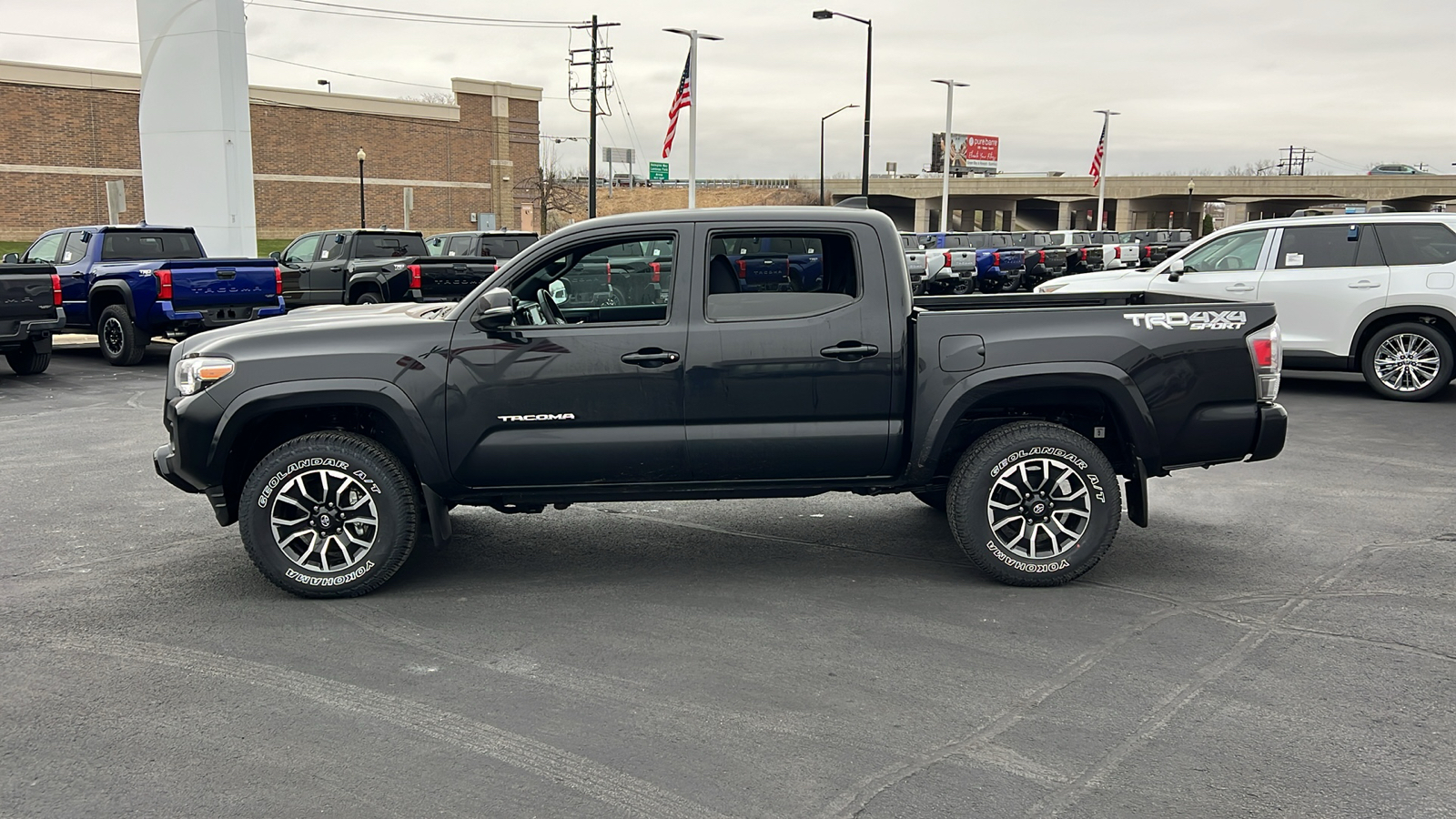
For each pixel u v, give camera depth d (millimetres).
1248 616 5094
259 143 53531
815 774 3572
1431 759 3666
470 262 18797
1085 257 29578
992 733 3867
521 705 4133
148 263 14656
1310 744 3773
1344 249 11633
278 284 15750
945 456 5758
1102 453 5469
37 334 13492
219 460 5324
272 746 3795
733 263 5363
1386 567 5859
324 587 5371
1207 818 3291
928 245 35844
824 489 5555
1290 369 13203
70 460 8812
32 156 45812
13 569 5918
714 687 4293
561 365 5289
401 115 59281
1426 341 11352
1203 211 116062
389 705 4137
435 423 5305
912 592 5488
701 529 6754
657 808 3363
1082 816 3303
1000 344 5332
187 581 5707
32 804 3400
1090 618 5078
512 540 6520
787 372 5324
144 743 3824
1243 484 7867
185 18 21781
